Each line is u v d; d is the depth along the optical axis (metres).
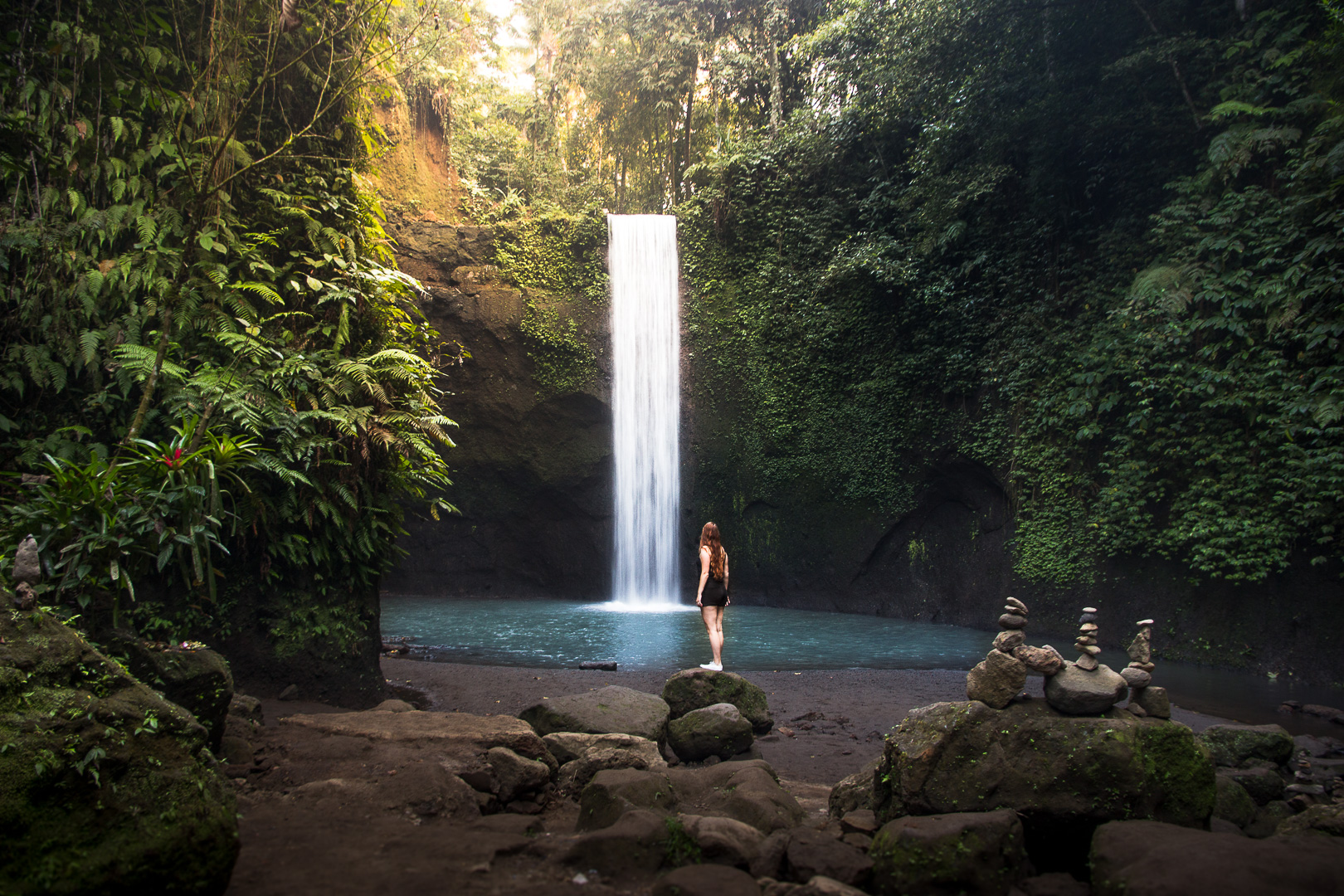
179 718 2.73
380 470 7.61
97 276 5.91
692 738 5.79
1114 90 13.12
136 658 3.91
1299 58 11.10
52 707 2.44
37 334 5.81
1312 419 9.92
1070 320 14.17
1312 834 3.17
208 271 6.29
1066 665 3.63
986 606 15.34
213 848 2.49
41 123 5.86
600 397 21.23
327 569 7.10
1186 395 11.41
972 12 14.97
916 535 17.48
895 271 17.03
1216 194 12.01
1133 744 3.32
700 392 21.22
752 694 6.85
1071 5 13.23
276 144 7.30
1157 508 12.01
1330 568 9.70
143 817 2.38
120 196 6.12
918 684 9.31
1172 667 10.77
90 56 6.03
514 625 15.46
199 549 5.29
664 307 21.77
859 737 6.82
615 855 2.90
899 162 19.45
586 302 21.42
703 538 9.80
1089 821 3.27
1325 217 10.20
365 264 7.61
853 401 18.66
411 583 21.89
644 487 21.31
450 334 20.94
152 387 5.47
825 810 4.43
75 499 4.56
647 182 28.67
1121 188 13.66
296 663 6.77
